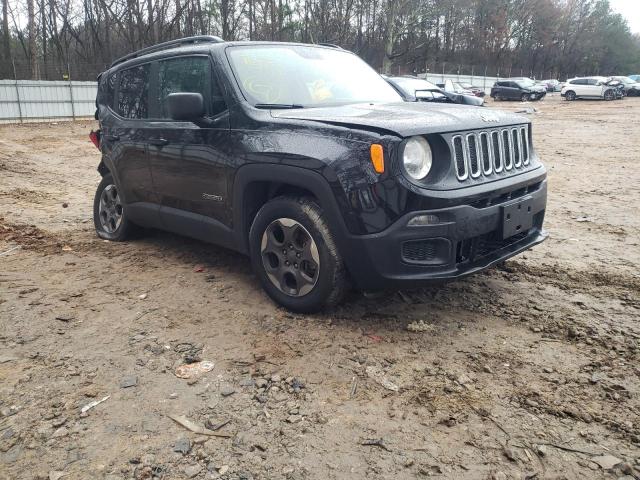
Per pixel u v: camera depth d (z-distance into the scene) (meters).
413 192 3.09
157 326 3.61
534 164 4.01
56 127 23.27
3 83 24.47
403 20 38.91
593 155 12.38
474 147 3.39
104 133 5.43
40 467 2.30
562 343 3.36
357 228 3.21
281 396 2.81
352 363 3.12
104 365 3.12
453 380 2.95
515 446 2.42
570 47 79.25
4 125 24.08
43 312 3.83
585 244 5.54
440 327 3.57
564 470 2.27
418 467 2.30
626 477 2.23
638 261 4.97
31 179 10.21
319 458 2.36
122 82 5.30
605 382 2.92
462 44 66.75
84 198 8.41
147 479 2.23
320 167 3.28
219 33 37.06
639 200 7.71
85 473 2.27
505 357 3.19
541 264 4.86
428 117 3.36
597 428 2.54
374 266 3.22
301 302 3.64
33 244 5.54
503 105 34.53
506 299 4.04
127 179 5.11
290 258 3.65
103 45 39.72
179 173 4.39
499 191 3.44
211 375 3.01
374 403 2.74
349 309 3.81
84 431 2.53
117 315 3.79
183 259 5.00
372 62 42.09
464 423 2.58
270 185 3.84
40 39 42.00
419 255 3.22
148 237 5.74
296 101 4.07
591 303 3.98
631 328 3.56
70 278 4.53
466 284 4.33
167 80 4.61
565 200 7.79
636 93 42.84
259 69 4.17
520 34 72.88
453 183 3.23
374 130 3.19
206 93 4.14
